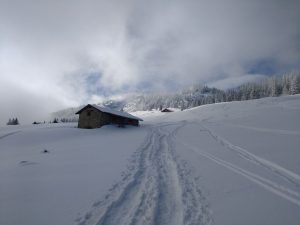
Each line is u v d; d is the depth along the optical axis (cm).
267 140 1809
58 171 1132
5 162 1506
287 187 845
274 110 4912
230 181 930
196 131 3206
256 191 813
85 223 604
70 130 3997
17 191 841
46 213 653
